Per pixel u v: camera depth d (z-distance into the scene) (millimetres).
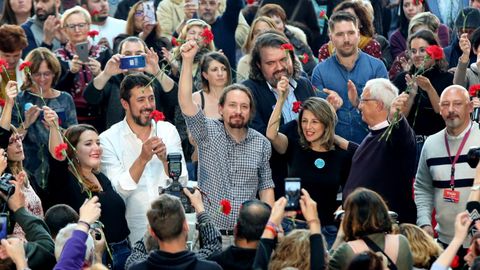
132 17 22922
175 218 14086
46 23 22484
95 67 21031
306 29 24469
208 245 15766
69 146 17812
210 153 17703
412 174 17609
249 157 17781
